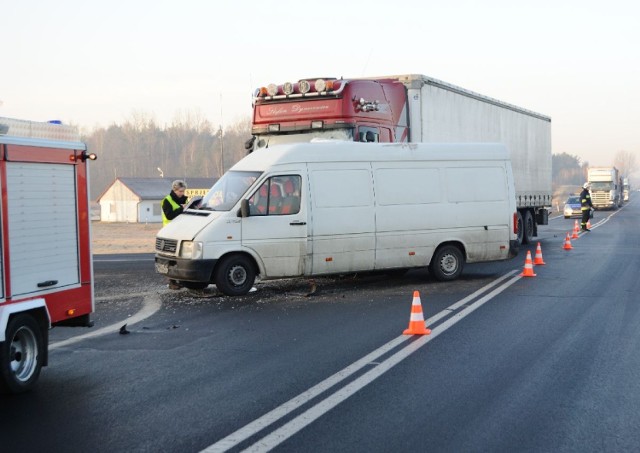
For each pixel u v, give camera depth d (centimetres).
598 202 6769
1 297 681
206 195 1403
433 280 1527
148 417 621
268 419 607
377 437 559
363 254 1412
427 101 1781
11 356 700
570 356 827
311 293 1353
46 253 747
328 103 1564
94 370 798
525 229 2567
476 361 805
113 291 1434
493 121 2270
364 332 983
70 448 546
